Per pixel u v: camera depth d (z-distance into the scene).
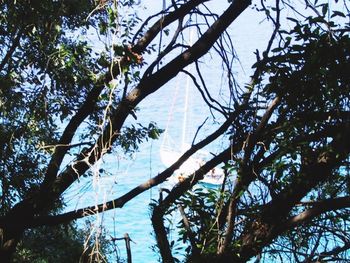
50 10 5.39
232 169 4.37
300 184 4.36
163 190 4.71
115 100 5.76
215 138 4.81
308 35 4.11
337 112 4.24
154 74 4.88
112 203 4.77
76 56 4.93
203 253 4.30
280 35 4.34
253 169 4.39
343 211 4.67
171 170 4.88
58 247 8.25
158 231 4.50
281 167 4.18
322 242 4.86
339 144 4.23
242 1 4.73
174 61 4.86
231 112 4.73
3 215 6.15
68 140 5.53
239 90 4.84
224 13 4.79
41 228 8.06
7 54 6.01
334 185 4.67
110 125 4.73
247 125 4.68
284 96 4.30
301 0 4.44
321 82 4.13
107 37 4.44
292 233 4.68
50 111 6.33
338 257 4.48
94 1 5.04
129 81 4.51
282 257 4.70
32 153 6.68
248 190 4.40
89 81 5.46
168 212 4.54
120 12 5.58
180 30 4.98
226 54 5.02
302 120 4.30
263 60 4.32
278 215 4.45
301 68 4.25
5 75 6.06
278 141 4.40
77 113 5.48
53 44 5.45
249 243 4.45
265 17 4.93
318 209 4.37
